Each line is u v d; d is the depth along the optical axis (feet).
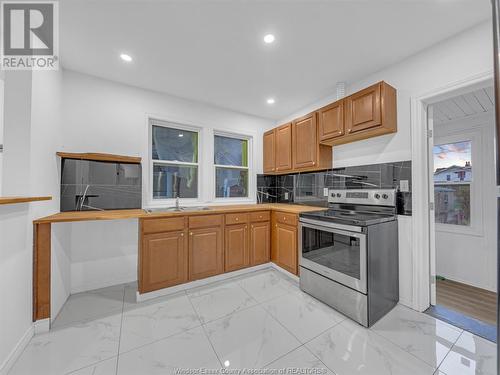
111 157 7.77
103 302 6.82
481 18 5.20
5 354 4.18
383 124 6.48
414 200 6.49
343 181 8.70
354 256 5.94
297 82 8.30
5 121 4.92
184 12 5.03
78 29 5.52
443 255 9.80
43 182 5.76
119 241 8.18
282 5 4.85
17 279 4.59
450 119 9.48
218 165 11.05
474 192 8.97
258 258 9.47
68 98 7.35
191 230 7.84
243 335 5.30
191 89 8.88
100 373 4.19
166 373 4.21
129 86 8.47
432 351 4.77
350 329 5.54
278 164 10.91
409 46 6.22
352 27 5.51
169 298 7.09
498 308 3.15
